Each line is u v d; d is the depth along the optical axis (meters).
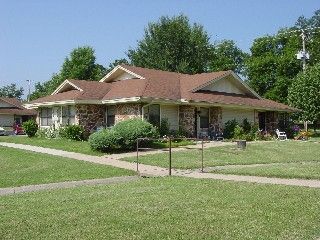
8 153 23.53
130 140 23.66
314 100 39.31
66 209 9.48
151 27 61.53
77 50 80.44
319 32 57.69
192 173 15.96
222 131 32.41
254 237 7.16
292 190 11.52
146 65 60.56
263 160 20.42
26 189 13.11
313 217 8.49
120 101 28.55
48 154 22.55
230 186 12.40
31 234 7.50
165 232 7.50
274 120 37.94
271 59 57.09
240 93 35.38
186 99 28.94
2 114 52.91
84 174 16.08
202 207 9.50
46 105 33.28
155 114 29.16
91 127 30.81
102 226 7.95
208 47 62.97
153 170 16.91
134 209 9.33
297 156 22.33
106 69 79.25
